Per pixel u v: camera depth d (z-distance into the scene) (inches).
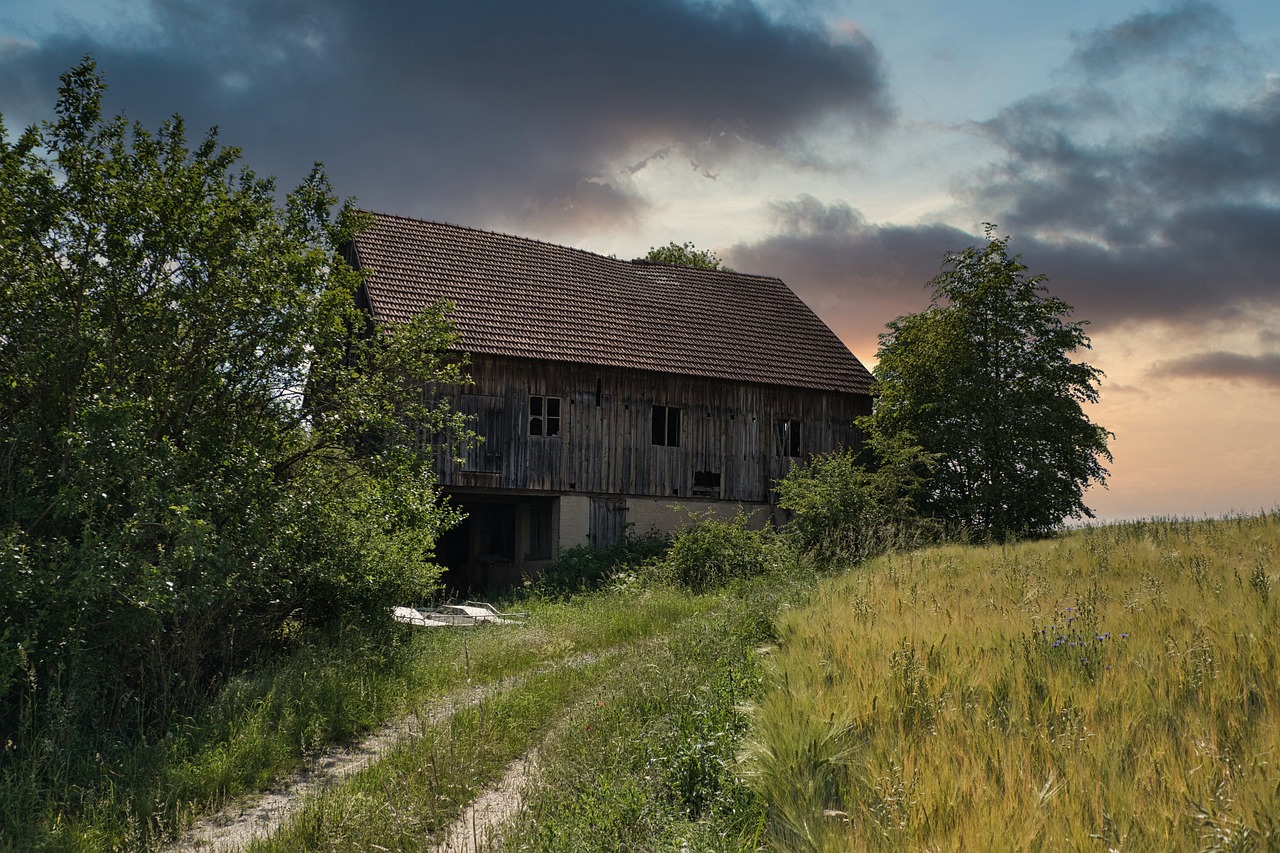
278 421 481.4
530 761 301.3
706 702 298.2
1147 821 157.1
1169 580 420.5
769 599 540.1
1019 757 194.7
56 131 412.5
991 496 1224.2
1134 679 244.5
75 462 360.5
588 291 1224.2
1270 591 346.0
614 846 202.4
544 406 1081.4
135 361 399.9
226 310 429.4
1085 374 1278.3
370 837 230.1
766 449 1239.5
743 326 1325.0
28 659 321.7
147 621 349.4
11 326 384.8
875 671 278.4
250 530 412.5
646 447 1144.8
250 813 278.5
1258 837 145.6
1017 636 310.0
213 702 381.4
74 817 263.1
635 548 1079.0
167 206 412.5
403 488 534.6
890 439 1246.9
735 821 203.3
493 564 1195.9
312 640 482.6
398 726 374.3
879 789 180.7
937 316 1325.0
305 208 499.8
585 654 525.3
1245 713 210.4
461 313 1059.3
